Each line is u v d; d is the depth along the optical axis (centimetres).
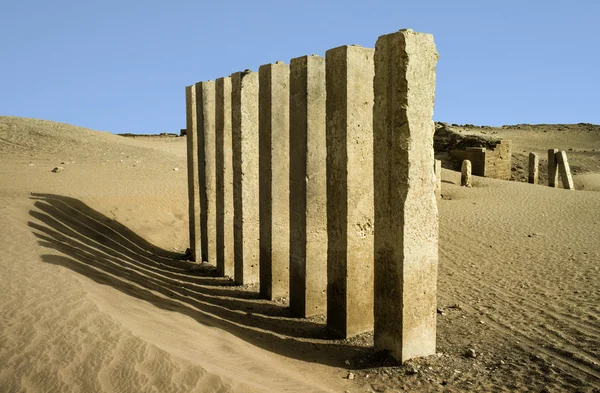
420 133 530
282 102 799
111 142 2659
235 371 465
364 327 670
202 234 1104
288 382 479
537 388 497
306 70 695
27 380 384
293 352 610
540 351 589
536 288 848
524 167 3241
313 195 722
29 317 488
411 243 540
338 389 503
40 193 1298
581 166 3575
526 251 1122
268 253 830
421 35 524
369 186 650
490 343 620
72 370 401
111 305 574
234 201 921
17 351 424
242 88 873
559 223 1429
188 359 441
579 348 592
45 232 919
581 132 5766
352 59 620
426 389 504
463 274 963
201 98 1051
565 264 993
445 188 2178
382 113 550
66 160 2106
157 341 478
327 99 655
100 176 1778
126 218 1323
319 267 742
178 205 1514
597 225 1378
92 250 926
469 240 1261
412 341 558
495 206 1761
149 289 758
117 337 459
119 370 407
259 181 843
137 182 1697
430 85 534
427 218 548
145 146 2814
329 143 657
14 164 1941
